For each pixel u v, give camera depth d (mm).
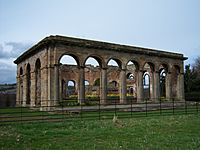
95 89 69000
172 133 17516
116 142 14438
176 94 58312
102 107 40906
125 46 47938
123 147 13125
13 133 17594
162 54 53344
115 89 73188
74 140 15242
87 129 19500
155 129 19469
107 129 19469
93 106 40344
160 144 13789
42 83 41312
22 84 54750
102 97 44688
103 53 45156
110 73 70562
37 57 44219
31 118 27047
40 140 15320
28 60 49375
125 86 47812
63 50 40438
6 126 20969
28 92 51281
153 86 52594
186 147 12953
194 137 15820
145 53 50531
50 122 23531
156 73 52562
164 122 23750
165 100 54219
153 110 38781
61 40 39875
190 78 77750
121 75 47688
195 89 75438
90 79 69375
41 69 41938
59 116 29031
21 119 25219
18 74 56500
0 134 17172
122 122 23703
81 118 26906
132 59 49031
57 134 17266
